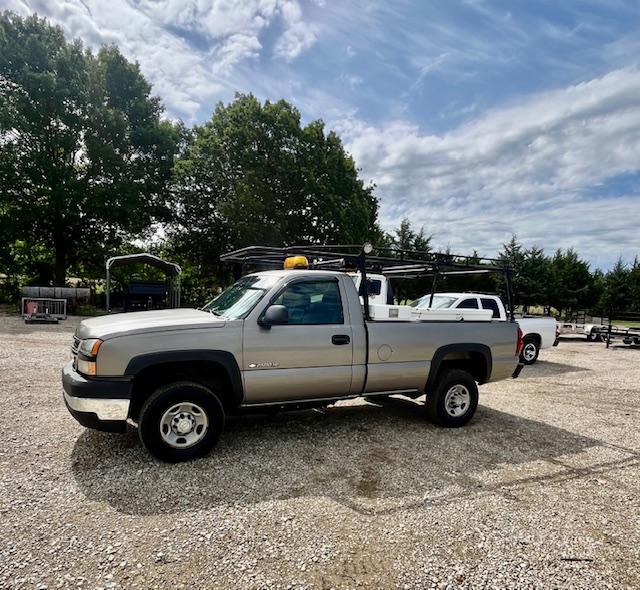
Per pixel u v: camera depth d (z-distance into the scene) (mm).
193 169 26859
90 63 25359
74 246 26750
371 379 4762
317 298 4598
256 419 5352
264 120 25203
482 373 5621
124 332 3766
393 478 3775
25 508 3047
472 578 2451
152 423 3791
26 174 23828
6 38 23391
